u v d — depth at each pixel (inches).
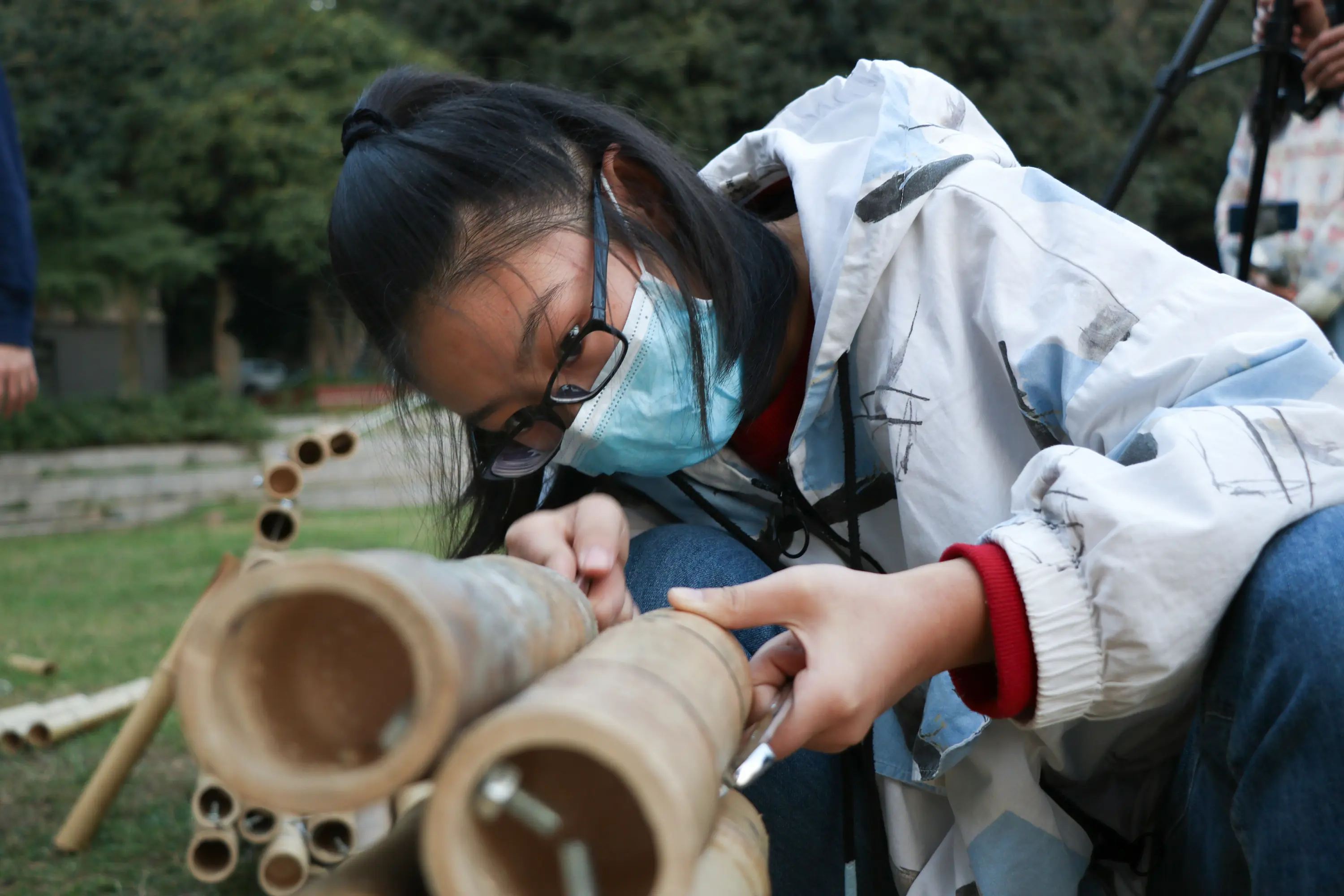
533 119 46.4
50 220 458.3
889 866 46.3
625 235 45.0
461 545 56.1
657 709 19.6
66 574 216.8
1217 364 39.4
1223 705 36.0
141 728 76.9
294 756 18.2
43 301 468.4
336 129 506.9
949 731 42.4
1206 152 479.8
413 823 23.1
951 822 46.0
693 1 427.5
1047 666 34.9
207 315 594.9
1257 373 38.9
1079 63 452.4
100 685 121.3
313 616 19.0
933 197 47.1
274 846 69.9
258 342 601.0
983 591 35.4
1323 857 31.6
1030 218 46.1
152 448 456.8
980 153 50.2
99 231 472.4
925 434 45.6
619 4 425.1
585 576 38.9
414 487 57.7
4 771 95.1
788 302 50.4
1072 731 43.8
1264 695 33.4
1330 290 84.4
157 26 506.6
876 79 52.7
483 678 18.8
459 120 45.3
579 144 47.2
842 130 54.3
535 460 48.6
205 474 427.2
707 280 46.6
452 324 43.3
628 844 19.6
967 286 46.6
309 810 17.5
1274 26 80.0
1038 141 435.8
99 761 97.1
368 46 521.0
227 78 506.9
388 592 17.3
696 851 18.0
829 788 45.9
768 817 43.9
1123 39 490.6
